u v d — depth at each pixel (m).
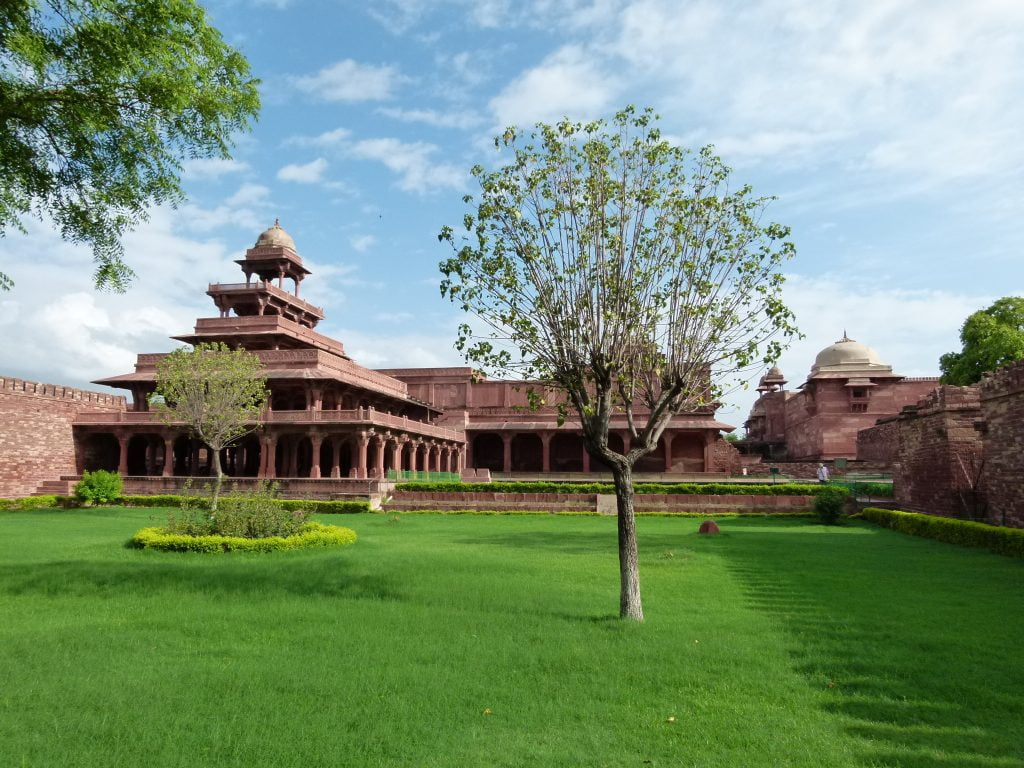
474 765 5.67
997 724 6.55
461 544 21.16
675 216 10.91
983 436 23.56
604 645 9.13
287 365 46.91
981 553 19.17
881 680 7.74
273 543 18.55
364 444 40.88
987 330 46.84
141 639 9.45
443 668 8.15
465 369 65.69
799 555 18.48
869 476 50.16
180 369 26.73
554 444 65.19
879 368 62.44
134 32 10.48
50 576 13.73
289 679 7.73
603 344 10.66
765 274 10.85
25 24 9.84
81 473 45.12
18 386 40.66
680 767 5.62
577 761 5.74
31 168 11.34
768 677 7.87
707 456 58.66
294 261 56.19
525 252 10.83
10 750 5.91
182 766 5.63
